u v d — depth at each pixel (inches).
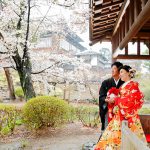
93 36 371.6
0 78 1120.8
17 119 500.7
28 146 349.4
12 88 989.2
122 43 292.7
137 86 182.9
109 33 380.8
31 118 438.3
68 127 478.0
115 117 192.1
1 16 588.4
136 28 218.7
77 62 686.5
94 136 410.6
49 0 624.7
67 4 644.7
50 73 690.2
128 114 179.9
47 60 676.7
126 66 185.2
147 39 386.9
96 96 887.1
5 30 609.9
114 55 376.5
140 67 1599.4
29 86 587.2
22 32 591.5
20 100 1006.4
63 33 705.6
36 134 421.1
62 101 460.1
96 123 494.6
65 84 755.4
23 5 583.5
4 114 452.8
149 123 219.6
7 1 585.9
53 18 676.7
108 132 193.9
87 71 715.4
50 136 408.5
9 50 575.2
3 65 616.1
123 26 291.7
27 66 590.9
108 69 1509.6
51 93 776.3
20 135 414.3
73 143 362.0
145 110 716.7
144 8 171.6
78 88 739.4
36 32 672.4
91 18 282.2
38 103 438.3
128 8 263.3
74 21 677.3
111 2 243.9
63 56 672.4
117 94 197.3
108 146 191.6
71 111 542.9
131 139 110.7
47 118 445.4
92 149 290.0
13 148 339.3
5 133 414.9
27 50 588.4
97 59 1856.5
